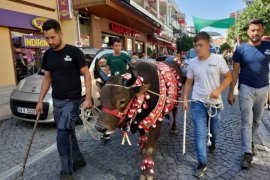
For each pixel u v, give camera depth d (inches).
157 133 138.7
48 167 161.2
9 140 209.0
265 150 178.1
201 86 146.2
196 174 144.4
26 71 436.1
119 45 197.0
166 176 146.5
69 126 133.3
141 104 123.3
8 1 394.0
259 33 145.4
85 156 174.2
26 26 424.5
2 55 389.7
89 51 272.1
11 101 238.5
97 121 112.0
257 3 361.7
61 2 498.6
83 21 577.6
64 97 135.2
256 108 156.6
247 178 142.6
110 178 145.6
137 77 124.4
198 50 141.3
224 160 163.6
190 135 209.6
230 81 144.5
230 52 983.0
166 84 144.1
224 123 238.7
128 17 658.8
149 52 1112.2
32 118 231.0
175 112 207.2
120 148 187.2
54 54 134.6
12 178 148.9
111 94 112.1
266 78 150.9
